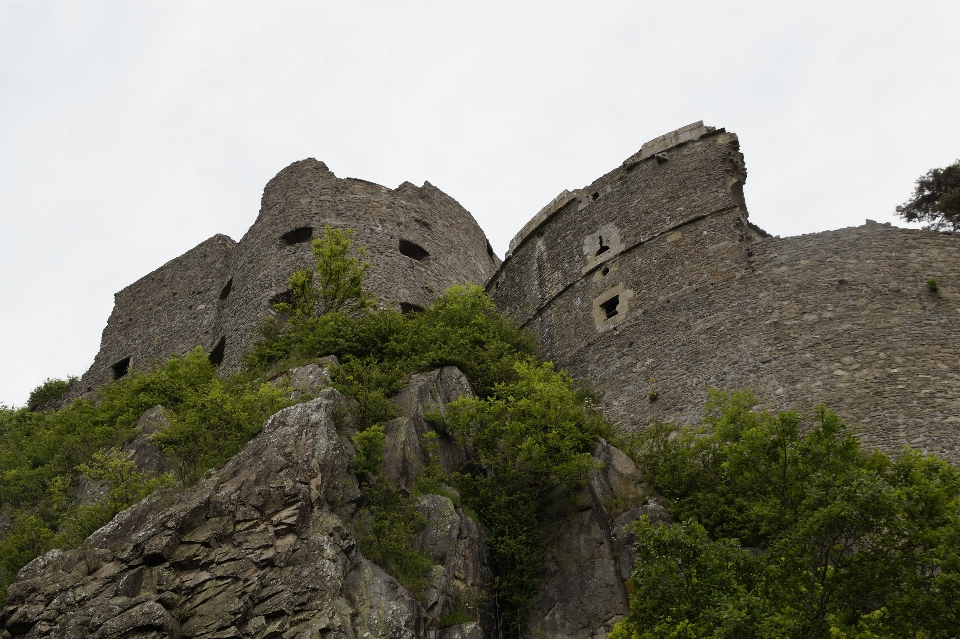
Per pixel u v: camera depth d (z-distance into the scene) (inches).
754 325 797.9
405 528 601.9
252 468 604.4
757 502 569.0
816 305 785.6
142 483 673.6
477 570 608.1
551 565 642.8
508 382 809.5
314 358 802.2
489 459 694.5
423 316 940.0
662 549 483.8
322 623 504.7
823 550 468.8
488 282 1125.7
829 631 423.5
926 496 462.9
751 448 535.8
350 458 633.6
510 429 698.2
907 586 452.1
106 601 535.8
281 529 561.9
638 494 676.7
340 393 698.8
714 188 930.1
